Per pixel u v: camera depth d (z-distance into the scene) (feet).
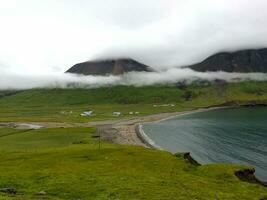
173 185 194.18
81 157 285.64
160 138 621.31
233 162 399.24
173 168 252.83
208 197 176.14
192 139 599.16
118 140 567.59
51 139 524.52
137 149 333.21
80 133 616.80
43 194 168.86
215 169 261.44
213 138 595.88
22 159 281.13
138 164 258.57
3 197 143.33
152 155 299.17
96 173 220.84
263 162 393.70
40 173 219.00
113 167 243.19
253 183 247.50
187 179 217.15
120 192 173.37
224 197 180.34
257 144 513.86
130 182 194.70
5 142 492.13
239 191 201.77
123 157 284.20
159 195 169.99
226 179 236.02
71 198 165.68
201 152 470.39
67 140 510.17
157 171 237.04
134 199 161.58
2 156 301.02
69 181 196.24
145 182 196.34
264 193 203.00
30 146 440.04
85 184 189.57
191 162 321.52
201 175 246.68
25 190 176.14
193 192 181.98
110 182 193.98
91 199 161.68
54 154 300.40
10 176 209.77
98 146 367.66
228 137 596.70
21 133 622.13
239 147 494.59
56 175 213.05
